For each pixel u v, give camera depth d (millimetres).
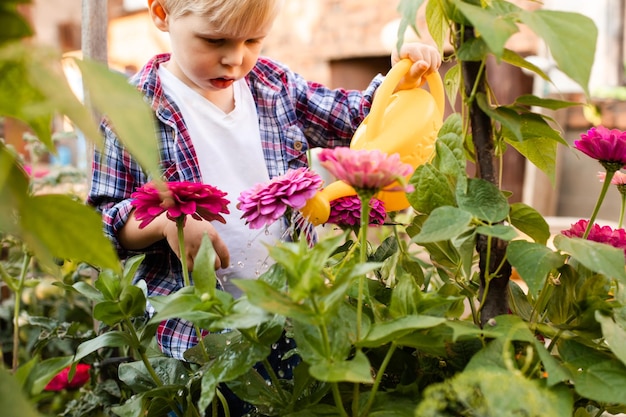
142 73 1326
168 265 1223
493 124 838
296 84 1442
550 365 655
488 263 790
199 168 1297
